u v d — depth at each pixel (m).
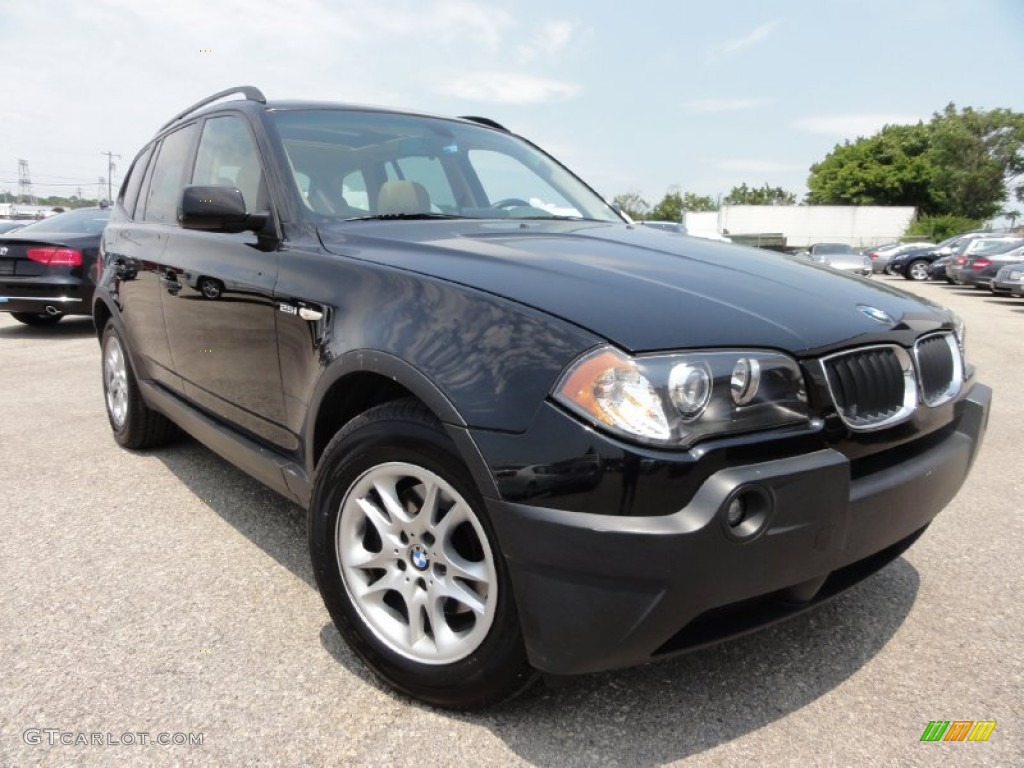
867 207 44.97
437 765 1.83
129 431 4.08
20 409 5.27
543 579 1.67
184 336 3.19
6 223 16.97
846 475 1.76
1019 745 1.91
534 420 1.67
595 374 1.64
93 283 8.56
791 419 1.75
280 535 3.14
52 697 2.07
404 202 2.88
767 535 1.66
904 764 1.84
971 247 24.59
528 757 1.85
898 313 2.18
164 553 2.96
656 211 76.62
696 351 1.68
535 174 3.56
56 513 3.36
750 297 1.98
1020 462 4.25
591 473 1.61
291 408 2.45
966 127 63.69
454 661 1.91
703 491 1.61
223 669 2.20
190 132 3.62
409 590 2.00
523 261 2.09
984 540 3.15
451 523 1.88
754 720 2.00
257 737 1.92
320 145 2.94
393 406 2.00
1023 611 2.57
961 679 2.19
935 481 2.06
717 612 1.80
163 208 3.71
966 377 2.38
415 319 1.96
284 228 2.62
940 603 2.62
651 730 1.95
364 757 1.85
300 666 2.22
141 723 1.97
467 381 1.78
